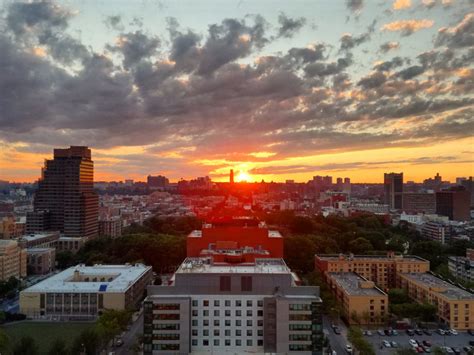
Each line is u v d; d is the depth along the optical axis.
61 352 198.12
